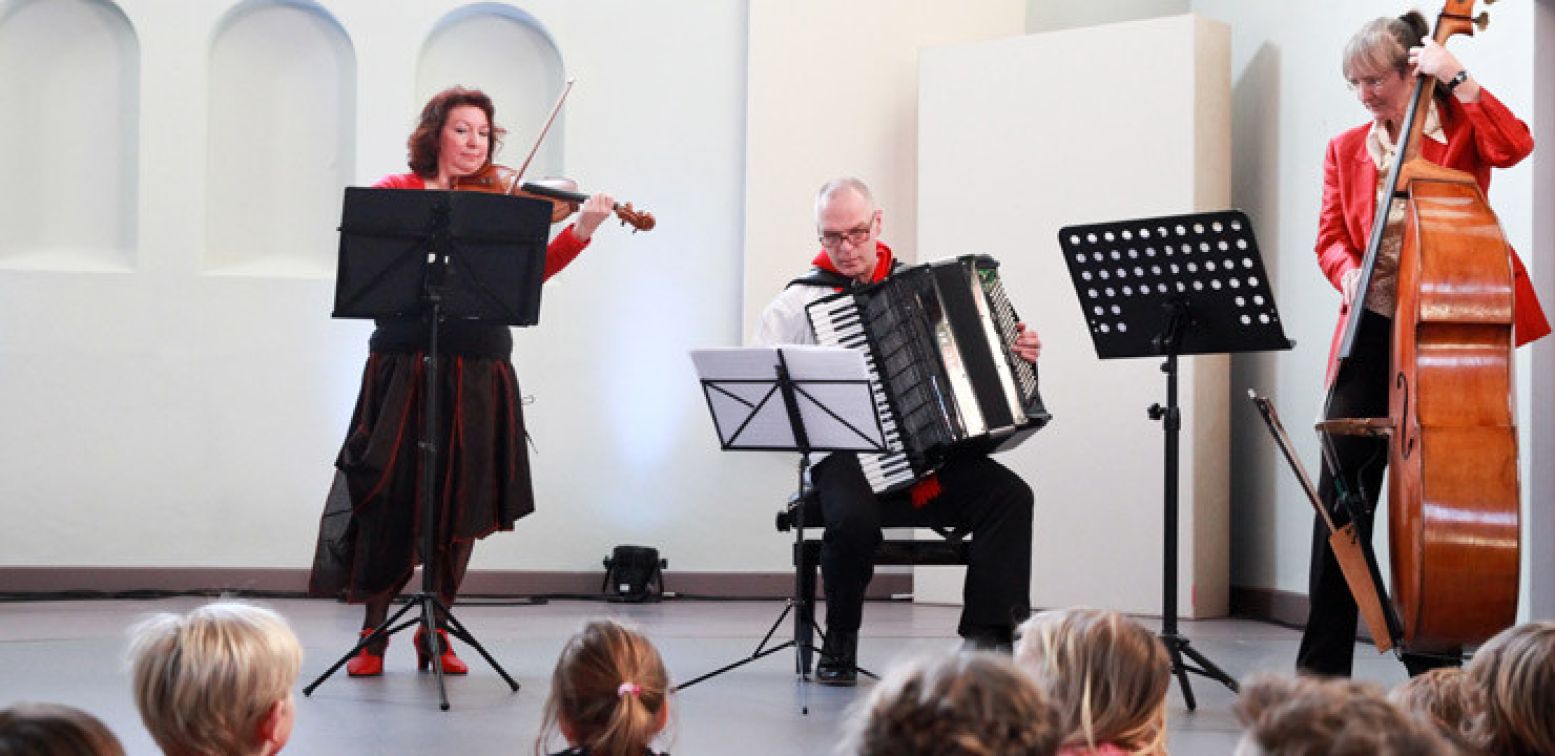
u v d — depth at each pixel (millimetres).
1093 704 1871
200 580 6938
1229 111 6574
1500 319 3676
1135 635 1901
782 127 7125
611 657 2178
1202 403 6527
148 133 6918
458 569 4668
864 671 4602
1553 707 1888
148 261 6930
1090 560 6605
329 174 7141
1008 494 4527
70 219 6980
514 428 4688
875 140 7180
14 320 6855
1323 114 6152
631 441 7188
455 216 4129
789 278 7121
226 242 7090
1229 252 3924
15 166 6941
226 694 1973
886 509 4656
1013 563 4484
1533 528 4953
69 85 6969
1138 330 4164
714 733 3844
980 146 6828
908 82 7203
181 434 6957
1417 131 3844
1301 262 6336
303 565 7020
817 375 4074
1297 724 1405
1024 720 1434
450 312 4258
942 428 4406
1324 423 3791
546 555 7125
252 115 7105
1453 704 2033
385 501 4520
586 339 7168
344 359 7082
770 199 7113
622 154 7172
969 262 4516
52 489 6871
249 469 7004
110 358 6918
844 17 7172
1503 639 1959
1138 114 6543
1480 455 3637
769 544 7246
